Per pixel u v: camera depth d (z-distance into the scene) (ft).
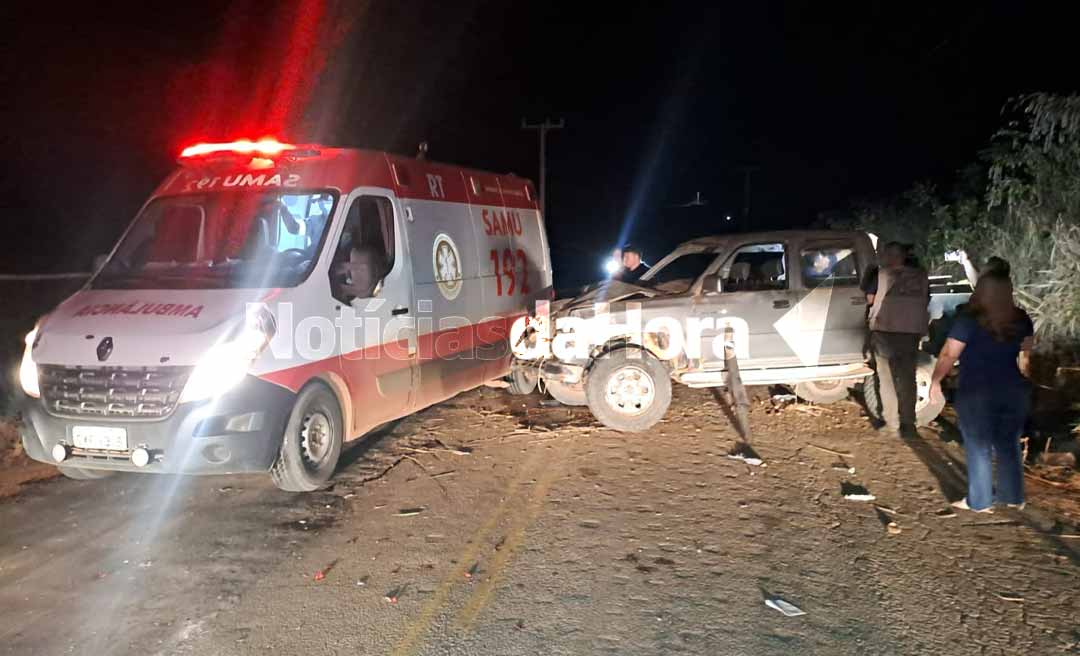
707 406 28.91
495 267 28.86
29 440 18.85
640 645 13.08
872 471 21.71
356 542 17.24
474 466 22.30
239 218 21.72
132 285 20.44
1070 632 13.53
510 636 13.37
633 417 25.39
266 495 20.07
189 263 21.43
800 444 24.20
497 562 16.17
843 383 28.99
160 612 14.29
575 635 13.39
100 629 13.71
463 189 27.55
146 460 17.53
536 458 22.97
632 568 15.87
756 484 20.71
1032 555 16.48
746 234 27.50
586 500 19.62
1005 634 13.47
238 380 17.87
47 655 12.93
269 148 22.67
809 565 16.02
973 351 18.19
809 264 27.37
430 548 16.89
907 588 15.05
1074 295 31.50
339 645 13.14
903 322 24.11
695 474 21.52
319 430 20.15
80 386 18.08
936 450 23.52
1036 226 34.96
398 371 22.89
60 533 17.79
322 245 20.61
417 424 26.78
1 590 15.15
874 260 27.22
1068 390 28.60
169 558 16.49
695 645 13.08
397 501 19.67
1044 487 20.44
